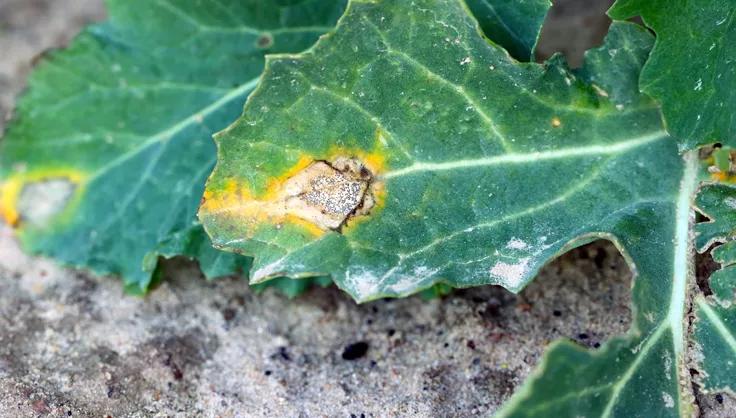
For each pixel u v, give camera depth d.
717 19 0.23
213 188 0.24
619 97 0.24
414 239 0.24
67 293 0.27
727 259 0.23
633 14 0.24
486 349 0.25
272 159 0.24
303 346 0.26
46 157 0.28
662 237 0.24
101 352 0.26
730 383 0.23
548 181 0.24
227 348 0.26
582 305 0.26
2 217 0.28
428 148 0.24
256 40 0.27
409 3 0.24
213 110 0.27
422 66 0.24
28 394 0.25
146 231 0.27
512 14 0.24
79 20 0.33
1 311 0.26
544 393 0.22
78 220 0.27
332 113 0.24
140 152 0.27
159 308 0.27
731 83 0.23
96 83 0.28
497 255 0.24
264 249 0.24
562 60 0.24
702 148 0.24
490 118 0.24
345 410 0.25
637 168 0.24
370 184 0.24
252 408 0.25
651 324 0.23
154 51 0.28
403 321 0.26
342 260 0.24
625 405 0.23
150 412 0.25
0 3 0.33
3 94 0.31
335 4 0.27
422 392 0.25
